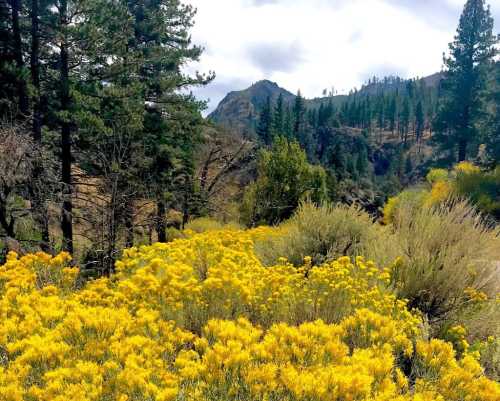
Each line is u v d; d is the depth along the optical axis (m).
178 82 17.55
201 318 3.50
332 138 116.94
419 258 4.66
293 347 2.53
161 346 2.80
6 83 11.80
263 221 18.19
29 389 2.28
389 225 6.70
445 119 37.25
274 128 77.19
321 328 2.71
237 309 3.58
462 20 36.91
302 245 6.28
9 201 10.54
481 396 2.41
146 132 16.83
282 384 2.29
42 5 12.38
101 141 12.81
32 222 10.52
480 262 5.03
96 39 13.03
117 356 2.56
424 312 4.38
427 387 2.54
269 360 2.49
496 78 36.16
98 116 13.46
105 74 14.35
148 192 14.68
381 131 136.12
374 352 2.65
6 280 4.11
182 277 4.20
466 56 36.75
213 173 24.64
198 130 19.41
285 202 18.41
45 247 10.37
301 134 100.38
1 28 12.56
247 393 2.28
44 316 3.09
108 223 9.01
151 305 3.44
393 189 68.19
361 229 6.46
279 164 18.83
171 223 20.42
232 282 3.59
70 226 11.93
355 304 3.65
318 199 19.45
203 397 2.24
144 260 4.97
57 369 2.38
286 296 3.77
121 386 2.27
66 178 13.27
